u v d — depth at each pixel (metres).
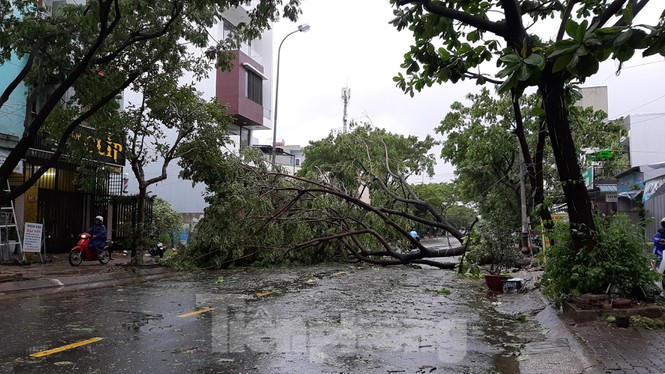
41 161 18.89
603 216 8.64
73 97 14.51
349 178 19.86
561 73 7.61
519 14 8.02
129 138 16.89
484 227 13.77
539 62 5.00
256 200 17.53
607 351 5.90
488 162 25.58
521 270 15.98
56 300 10.48
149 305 9.87
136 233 17.12
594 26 7.20
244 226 17.72
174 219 25.72
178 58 14.09
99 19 11.41
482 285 13.81
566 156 8.12
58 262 17.86
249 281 14.09
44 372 5.41
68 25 12.80
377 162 20.77
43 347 6.46
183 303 10.12
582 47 4.52
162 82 16.34
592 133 21.91
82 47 14.48
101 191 21.06
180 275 15.84
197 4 11.84
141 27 14.03
